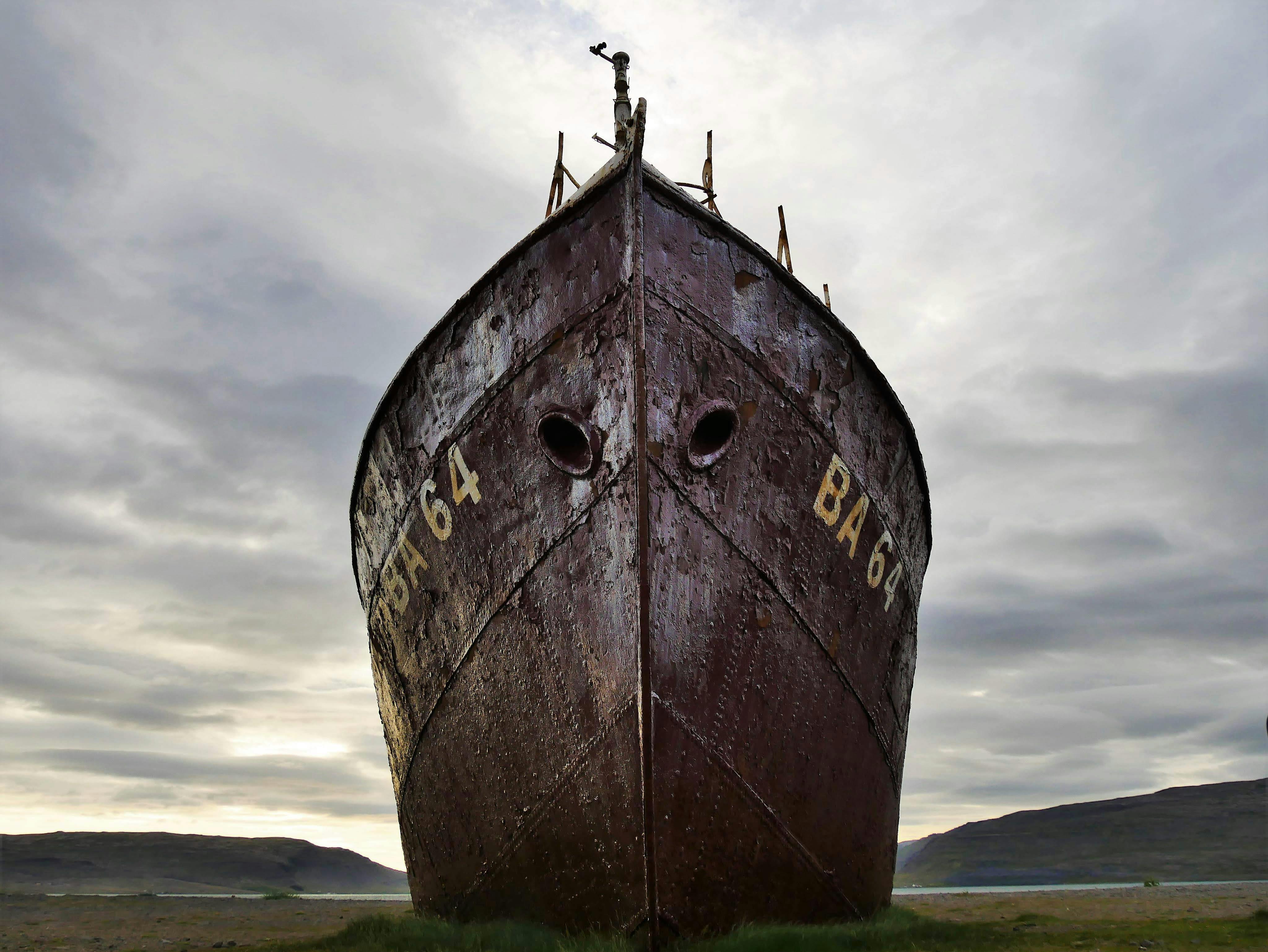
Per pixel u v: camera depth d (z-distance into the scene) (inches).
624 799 249.1
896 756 351.6
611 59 361.4
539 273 286.4
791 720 281.6
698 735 256.7
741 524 276.5
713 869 256.8
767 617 279.0
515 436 286.5
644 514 252.2
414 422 327.0
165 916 525.3
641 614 248.8
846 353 318.3
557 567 272.4
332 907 648.4
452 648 308.3
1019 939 293.0
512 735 282.2
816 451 301.1
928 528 398.9
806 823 283.3
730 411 277.1
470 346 303.7
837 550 305.4
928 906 540.4
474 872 301.0
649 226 271.3
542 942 254.5
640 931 245.4
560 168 406.0
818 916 290.8
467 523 300.5
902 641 355.6
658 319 267.6
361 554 406.6
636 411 257.6
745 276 290.5
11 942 367.6
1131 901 535.5
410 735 349.7
